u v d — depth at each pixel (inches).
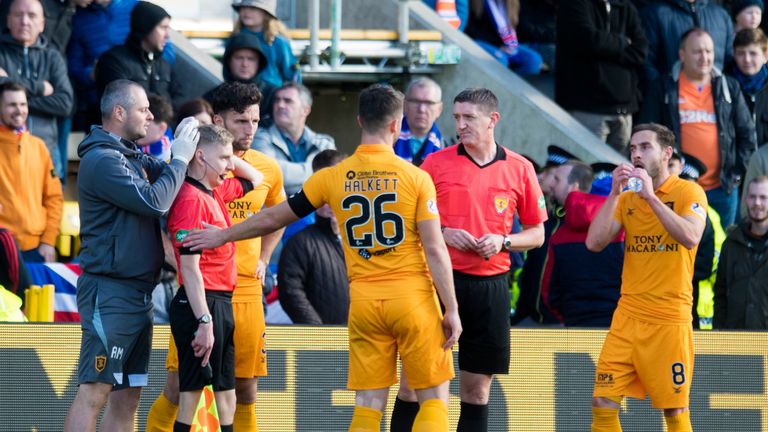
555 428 1175.0
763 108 1676.9
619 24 1630.2
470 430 1051.3
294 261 1216.2
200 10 1854.1
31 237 1305.4
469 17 1818.4
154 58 1469.0
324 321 1218.0
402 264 929.5
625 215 1101.1
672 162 1298.0
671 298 1081.4
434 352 928.9
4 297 1160.8
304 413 1147.9
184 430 981.8
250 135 1067.3
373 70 1694.1
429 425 919.0
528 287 1312.7
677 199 1097.4
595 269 1236.5
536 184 1060.5
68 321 1220.5
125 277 970.7
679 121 1625.2
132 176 958.4
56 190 1342.3
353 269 941.8
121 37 1518.2
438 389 935.7
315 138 1429.6
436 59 1696.6
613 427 1095.0
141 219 977.5
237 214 1088.8
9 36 1384.1
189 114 1270.9
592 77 1626.5
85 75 1509.6
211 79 1565.0
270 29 1487.5
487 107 1036.5
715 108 1624.0
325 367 1153.4
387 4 1800.0
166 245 1196.5
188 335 975.6
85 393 964.6
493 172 1043.9
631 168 1075.9
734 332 1200.2
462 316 1042.1
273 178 1117.1
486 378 1053.8
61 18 1470.2
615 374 1093.1
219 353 997.8
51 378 1112.8
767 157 1552.7
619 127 1649.9
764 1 1930.4
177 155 968.9
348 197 933.8
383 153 937.5
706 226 1336.1
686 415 1095.6
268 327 1149.1
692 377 1193.4
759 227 1291.8
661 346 1079.6
